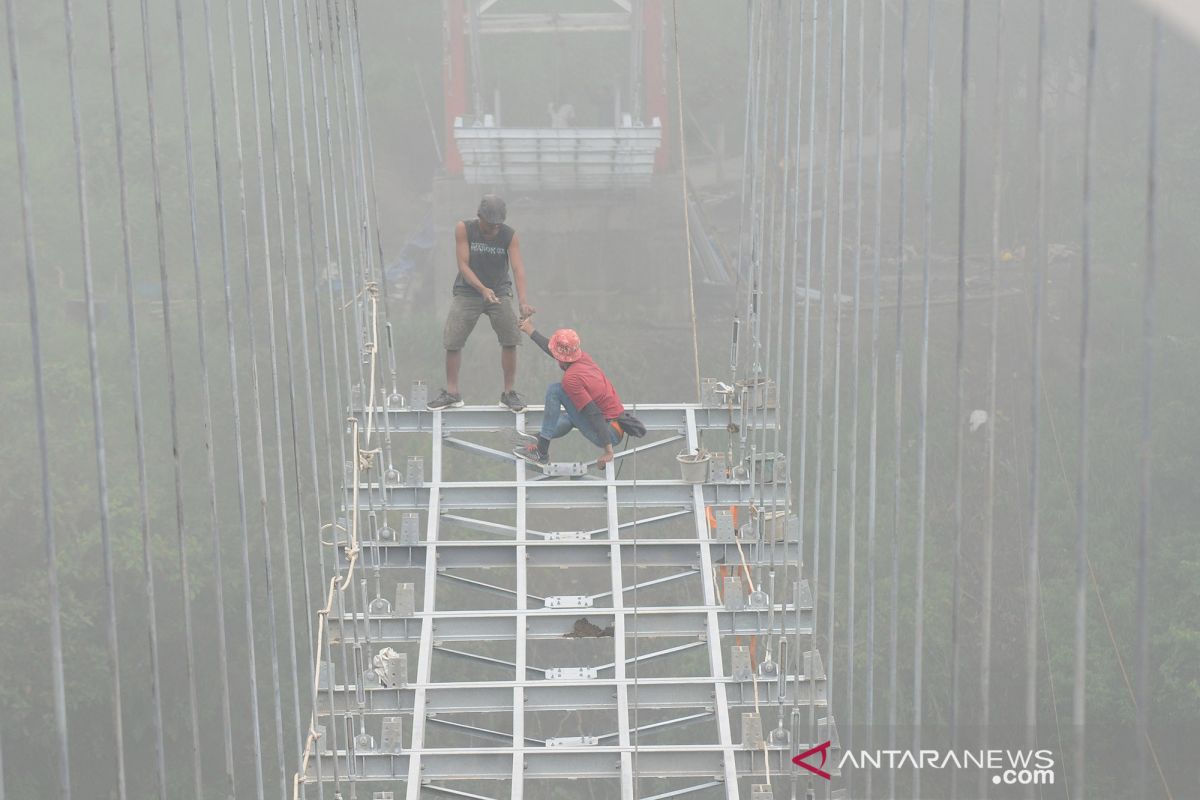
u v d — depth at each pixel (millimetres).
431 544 19844
